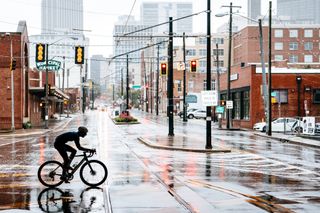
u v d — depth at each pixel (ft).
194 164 78.23
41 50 123.65
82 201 45.42
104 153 95.55
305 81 205.67
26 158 86.12
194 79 422.41
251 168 73.87
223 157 91.20
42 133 175.52
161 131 178.70
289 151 107.55
